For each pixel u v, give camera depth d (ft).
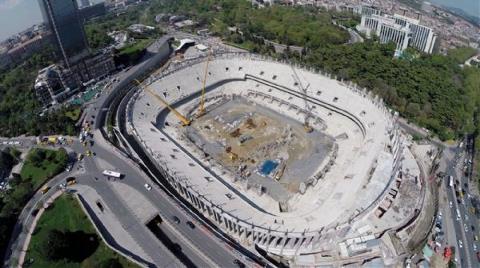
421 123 541.34
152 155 409.90
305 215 337.93
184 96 565.94
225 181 401.49
